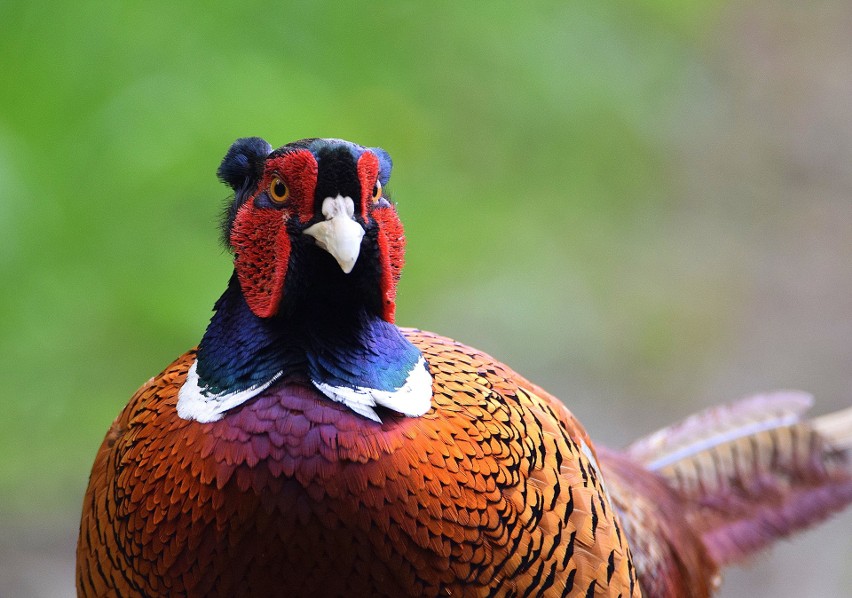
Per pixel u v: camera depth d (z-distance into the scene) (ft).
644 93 57.77
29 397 33.76
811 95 69.21
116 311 33.04
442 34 46.57
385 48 42.78
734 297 53.01
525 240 49.42
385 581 15.14
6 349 32.35
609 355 48.29
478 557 15.47
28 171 31.55
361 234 14.98
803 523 25.67
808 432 25.90
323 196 15.12
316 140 15.48
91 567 16.93
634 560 20.70
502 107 49.14
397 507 14.94
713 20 69.05
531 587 16.01
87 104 32.94
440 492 15.15
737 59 71.20
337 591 15.11
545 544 16.15
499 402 16.52
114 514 16.08
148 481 15.51
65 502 36.24
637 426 44.86
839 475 25.95
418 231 42.45
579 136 53.11
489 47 48.60
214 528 15.01
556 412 18.34
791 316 52.49
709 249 56.03
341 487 14.75
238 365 15.33
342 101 38.11
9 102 32.14
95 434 34.86
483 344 45.65
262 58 35.76
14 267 31.65
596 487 17.52
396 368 15.67
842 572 37.86
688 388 47.39
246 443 14.83
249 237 15.49
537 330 47.06
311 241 15.19
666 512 23.27
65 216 32.48
